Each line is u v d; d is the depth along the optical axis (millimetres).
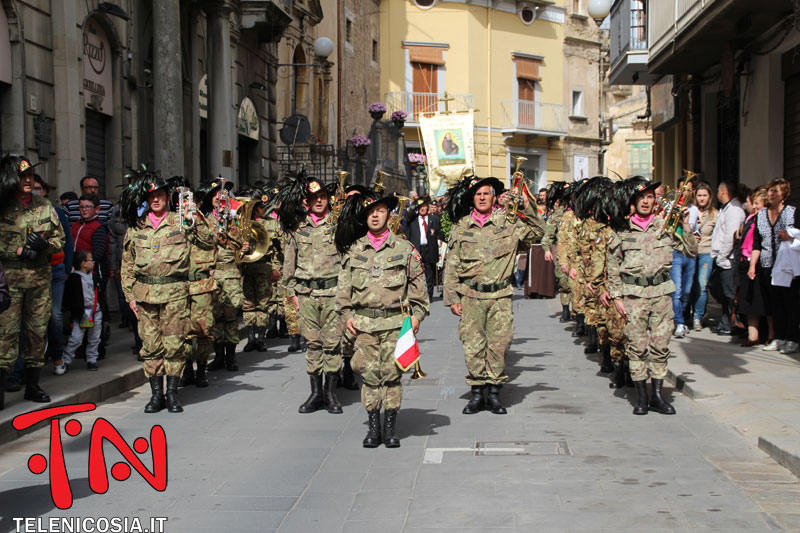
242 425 8188
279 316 14148
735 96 16938
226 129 19984
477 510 5621
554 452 6996
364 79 37719
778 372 9758
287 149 26828
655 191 8695
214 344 11250
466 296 8430
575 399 9094
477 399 8523
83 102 15141
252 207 10906
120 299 13680
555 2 44125
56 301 9820
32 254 8289
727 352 11172
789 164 15109
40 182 10148
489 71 41500
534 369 10922
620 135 53656
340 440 7582
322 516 5598
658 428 7758
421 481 6297
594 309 11180
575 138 44969
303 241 8812
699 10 14891
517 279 23141
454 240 8469
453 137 30812
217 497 6027
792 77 14875
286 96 27500
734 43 15820
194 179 20047
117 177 16578
